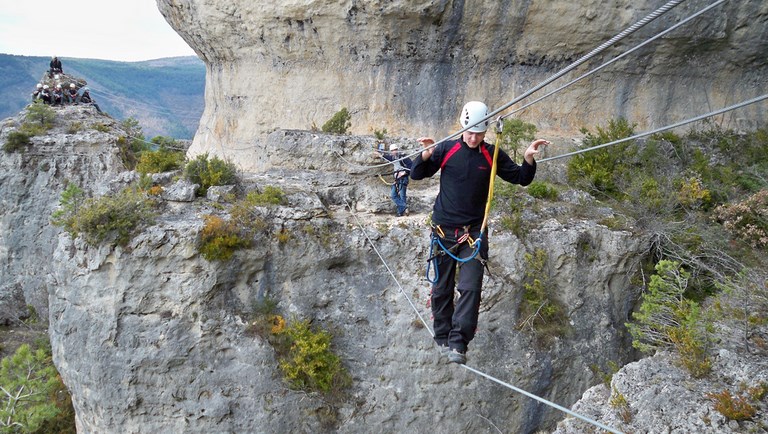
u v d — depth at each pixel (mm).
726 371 11492
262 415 15727
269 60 26750
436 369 16500
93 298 15742
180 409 15688
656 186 20922
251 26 25969
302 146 20922
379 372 16516
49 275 17047
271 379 15844
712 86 26797
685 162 23906
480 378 16547
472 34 24266
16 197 29891
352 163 20328
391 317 16703
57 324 16766
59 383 21172
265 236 16328
